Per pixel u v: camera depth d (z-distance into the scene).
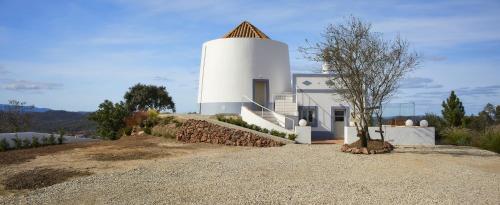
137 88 48.12
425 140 22.62
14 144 20.80
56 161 15.27
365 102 19.33
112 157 16.09
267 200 9.80
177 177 12.27
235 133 21.12
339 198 10.04
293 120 24.83
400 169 14.08
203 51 29.66
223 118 24.03
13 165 14.52
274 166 14.24
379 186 11.41
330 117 25.64
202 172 12.98
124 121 26.16
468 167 14.66
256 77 28.17
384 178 12.53
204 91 29.03
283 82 29.78
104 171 13.26
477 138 22.56
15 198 9.98
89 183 11.44
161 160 15.34
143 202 9.57
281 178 12.30
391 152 18.48
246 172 13.05
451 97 29.03
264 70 28.52
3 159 15.91
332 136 25.56
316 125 25.58
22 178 12.23
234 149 18.95
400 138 22.59
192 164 14.34
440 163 15.41
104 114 26.05
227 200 9.77
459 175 13.13
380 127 19.64
